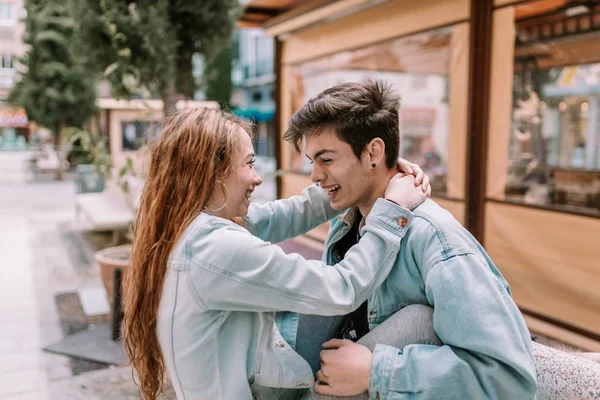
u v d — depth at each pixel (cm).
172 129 131
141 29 457
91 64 488
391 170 146
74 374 355
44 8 1784
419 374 121
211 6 503
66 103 1855
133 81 466
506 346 118
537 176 479
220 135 129
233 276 119
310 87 729
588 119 515
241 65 3350
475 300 120
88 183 1025
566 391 137
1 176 2122
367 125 136
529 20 408
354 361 127
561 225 366
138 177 446
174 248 124
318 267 127
